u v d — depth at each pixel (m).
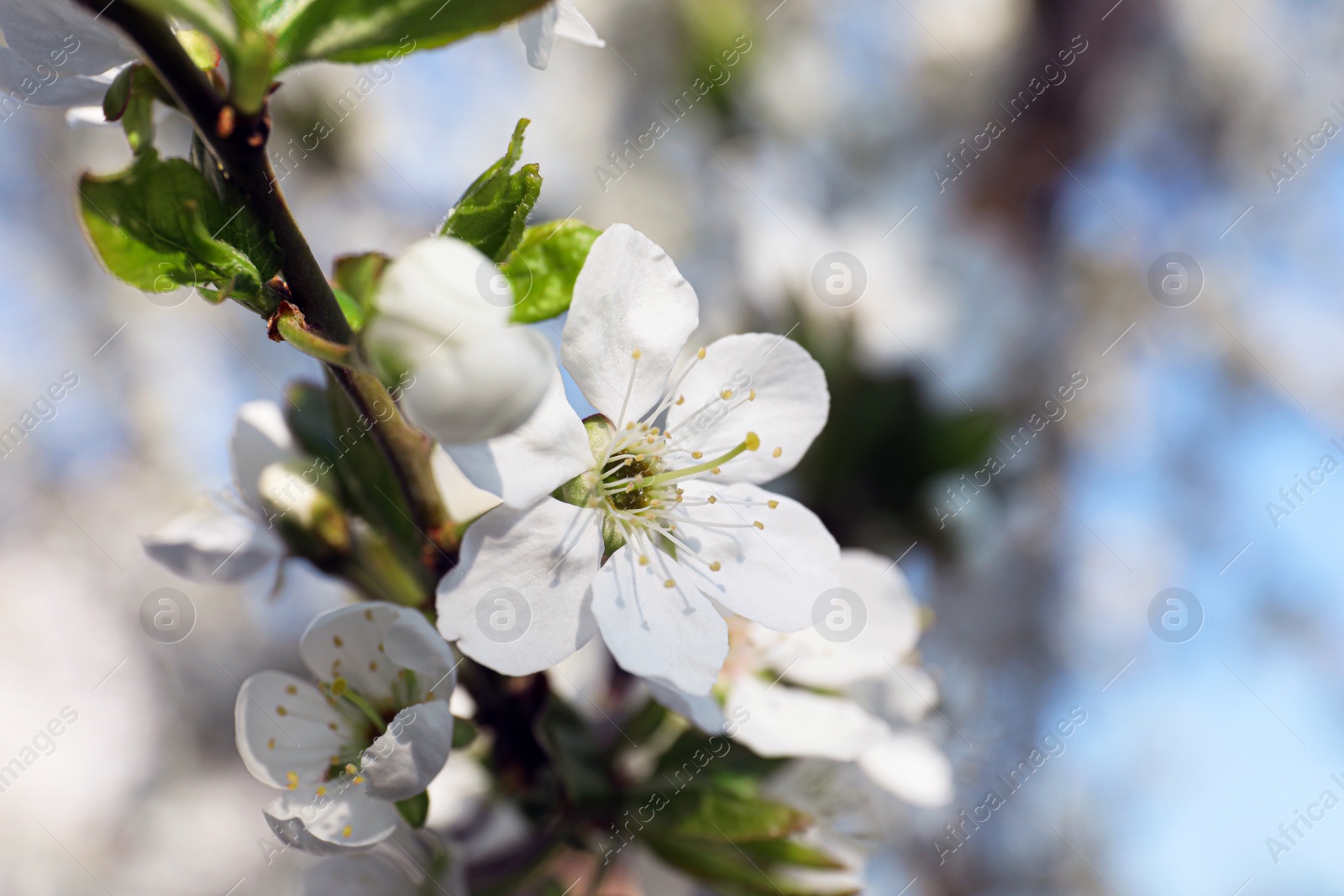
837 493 0.18
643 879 0.16
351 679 0.14
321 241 0.29
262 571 0.15
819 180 0.26
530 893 0.15
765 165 0.25
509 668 0.13
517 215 0.13
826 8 0.29
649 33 0.28
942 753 0.16
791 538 0.14
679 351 0.14
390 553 0.15
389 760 0.13
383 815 0.13
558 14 0.13
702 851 0.15
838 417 0.18
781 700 0.15
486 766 0.15
